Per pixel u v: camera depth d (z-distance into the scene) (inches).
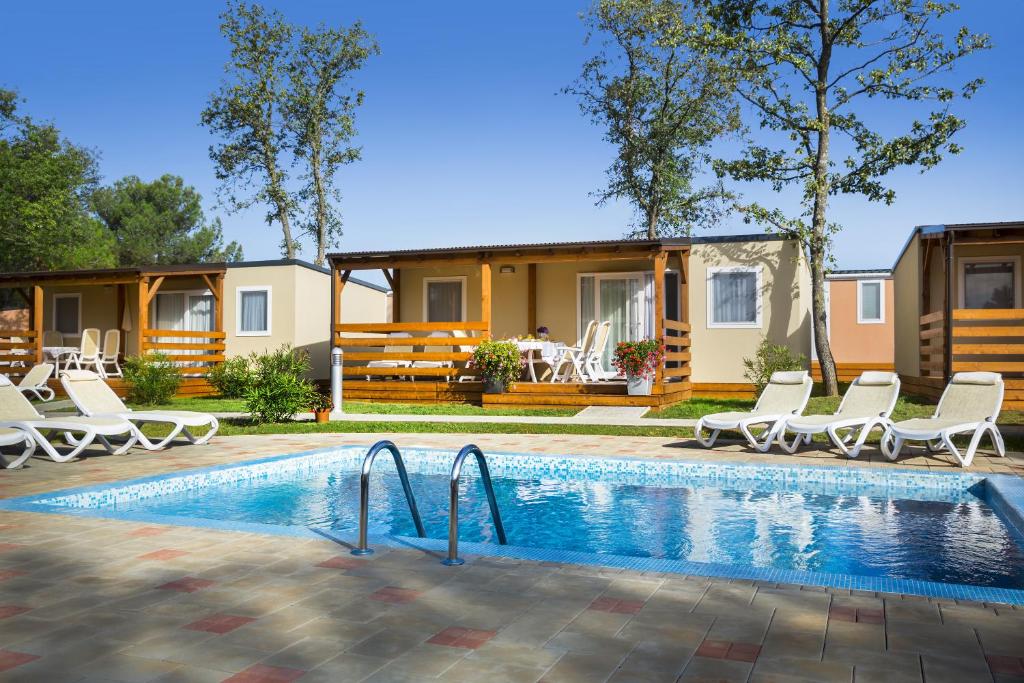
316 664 106.0
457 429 463.5
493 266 695.7
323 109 1090.7
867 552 203.5
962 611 127.8
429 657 108.5
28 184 1208.2
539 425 473.1
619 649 111.3
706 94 912.9
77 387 376.8
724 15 634.2
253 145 1095.0
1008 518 230.1
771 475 312.5
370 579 148.8
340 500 283.7
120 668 104.3
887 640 114.2
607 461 334.6
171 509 263.1
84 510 216.7
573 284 681.6
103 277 717.3
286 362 693.3
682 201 954.7
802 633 117.4
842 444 346.6
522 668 104.3
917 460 335.6
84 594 138.9
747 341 629.6
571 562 161.0
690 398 627.2
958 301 592.1
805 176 620.7
